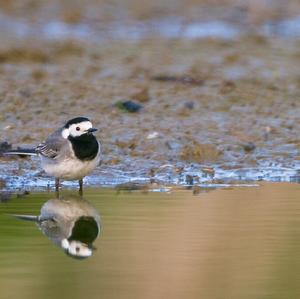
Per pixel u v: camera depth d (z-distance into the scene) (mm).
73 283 11320
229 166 17078
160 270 11727
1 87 20922
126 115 19281
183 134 18297
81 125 14828
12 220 13930
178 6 30766
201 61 24219
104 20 29094
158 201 14984
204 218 13992
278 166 17156
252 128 18766
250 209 14469
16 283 11312
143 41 26906
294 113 19734
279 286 11297
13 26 28000
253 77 22516
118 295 10914
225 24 29047
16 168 16594
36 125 18578
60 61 23859
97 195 15359
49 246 12805
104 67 23297
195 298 10922
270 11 29984
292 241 12906
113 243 12852
